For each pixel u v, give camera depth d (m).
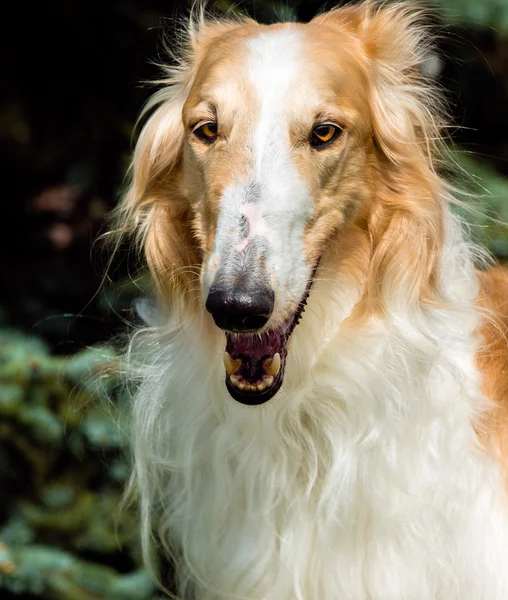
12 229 8.80
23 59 8.66
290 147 4.00
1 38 8.60
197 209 4.24
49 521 6.98
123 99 8.62
